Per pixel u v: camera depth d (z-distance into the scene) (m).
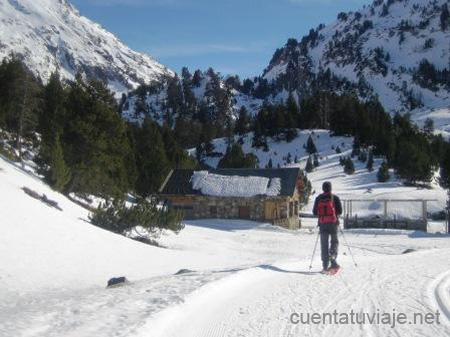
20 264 15.64
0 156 32.25
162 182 52.28
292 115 143.62
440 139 112.62
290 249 30.02
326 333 6.50
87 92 36.88
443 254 16.78
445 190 77.75
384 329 6.70
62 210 25.73
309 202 73.50
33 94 43.09
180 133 154.88
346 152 117.62
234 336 6.36
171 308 7.51
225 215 49.28
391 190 79.50
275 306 8.01
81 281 15.11
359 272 11.68
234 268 13.11
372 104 151.50
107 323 6.75
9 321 7.07
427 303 8.30
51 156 33.81
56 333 6.29
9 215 19.23
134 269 17.88
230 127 156.25
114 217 26.72
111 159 36.84
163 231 30.50
